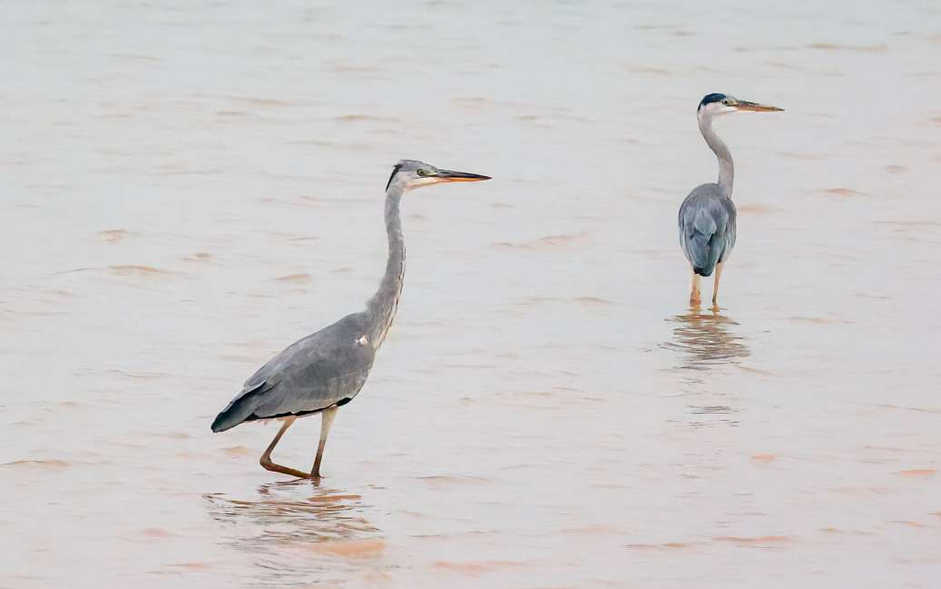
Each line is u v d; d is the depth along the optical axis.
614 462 11.92
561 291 17.73
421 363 14.69
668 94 30.64
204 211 20.94
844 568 9.79
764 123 28.06
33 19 37.53
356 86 30.61
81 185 22.16
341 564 9.80
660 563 9.87
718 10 40.59
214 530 10.40
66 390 13.49
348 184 23.02
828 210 21.98
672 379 14.34
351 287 17.53
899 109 29.27
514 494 11.20
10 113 27.11
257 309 16.50
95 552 9.91
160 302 16.66
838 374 14.54
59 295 16.70
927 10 40.53
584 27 37.91
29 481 11.25
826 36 36.88
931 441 12.47
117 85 29.98
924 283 18.20
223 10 39.59
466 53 34.31
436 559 9.91
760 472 11.70
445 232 20.42
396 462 11.95
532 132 27.09
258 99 29.03
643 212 21.88
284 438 12.61
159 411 13.04
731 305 17.38
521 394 13.73
